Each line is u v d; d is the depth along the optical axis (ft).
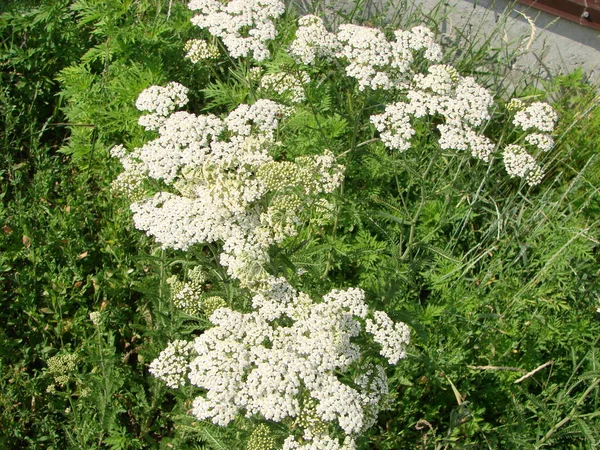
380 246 1.91
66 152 2.10
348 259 1.91
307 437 1.20
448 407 1.79
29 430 1.65
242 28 1.90
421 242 1.68
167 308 1.61
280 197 1.36
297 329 1.29
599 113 2.50
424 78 1.81
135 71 2.12
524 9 2.56
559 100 2.60
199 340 1.27
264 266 1.40
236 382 1.22
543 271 1.83
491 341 1.80
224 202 1.32
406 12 2.60
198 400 1.22
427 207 2.03
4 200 2.09
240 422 1.36
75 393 1.65
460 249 2.15
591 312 1.91
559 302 1.86
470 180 2.13
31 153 2.12
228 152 1.46
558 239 1.97
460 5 2.59
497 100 2.49
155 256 1.57
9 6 2.30
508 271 1.95
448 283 1.92
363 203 1.98
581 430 1.51
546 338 1.81
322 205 1.74
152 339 1.69
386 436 1.69
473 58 2.49
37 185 2.01
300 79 1.90
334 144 2.08
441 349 1.73
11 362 1.72
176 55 2.26
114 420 1.57
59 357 1.42
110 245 1.90
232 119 1.56
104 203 2.01
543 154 2.42
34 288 1.82
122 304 1.86
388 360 1.42
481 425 1.75
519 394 1.76
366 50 1.79
